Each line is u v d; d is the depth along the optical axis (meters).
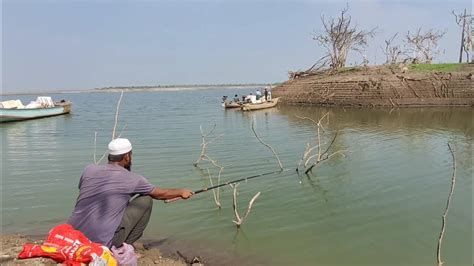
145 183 5.73
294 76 55.34
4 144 20.28
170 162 14.94
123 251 5.50
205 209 9.61
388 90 42.88
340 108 43.56
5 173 13.46
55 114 37.97
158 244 7.70
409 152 16.36
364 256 7.19
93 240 5.41
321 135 22.05
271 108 43.84
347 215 9.13
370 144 18.67
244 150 17.25
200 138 21.28
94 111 45.81
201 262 6.95
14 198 10.60
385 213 9.23
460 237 7.86
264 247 7.59
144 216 5.81
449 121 28.52
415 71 44.91
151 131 24.92
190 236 8.09
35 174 13.29
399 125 26.59
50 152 17.61
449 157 15.20
